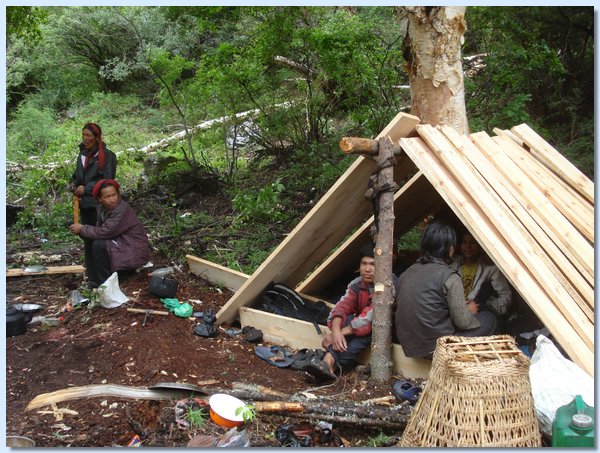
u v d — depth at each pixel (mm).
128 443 3836
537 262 4199
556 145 9258
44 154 13492
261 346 5441
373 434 3984
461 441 3240
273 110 11039
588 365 3705
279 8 9727
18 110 17203
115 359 4934
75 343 5199
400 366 4812
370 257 4992
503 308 4828
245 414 3863
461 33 6305
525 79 9836
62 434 3938
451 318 4508
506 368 3279
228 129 11383
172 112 12383
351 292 5141
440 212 5883
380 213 4750
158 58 11016
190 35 14016
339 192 5145
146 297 5965
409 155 4723
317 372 4770
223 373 4875
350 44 9164
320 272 6164
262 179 10703
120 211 6203
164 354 4992
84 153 6996
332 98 11008
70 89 19359
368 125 9406
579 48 10445
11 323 5449
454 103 6336
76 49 19328
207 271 6945
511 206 4637
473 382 3240
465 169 4676
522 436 3297
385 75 9602
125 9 16781
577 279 4215
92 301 5891
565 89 10391
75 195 6930
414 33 6297
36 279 6988
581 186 5102
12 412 4246
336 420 3965
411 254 6621
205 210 9750
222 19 10758
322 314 5781
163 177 10578
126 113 17469
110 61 18203
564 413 3348
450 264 5023
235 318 6023
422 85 6352
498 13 9539
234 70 10430
